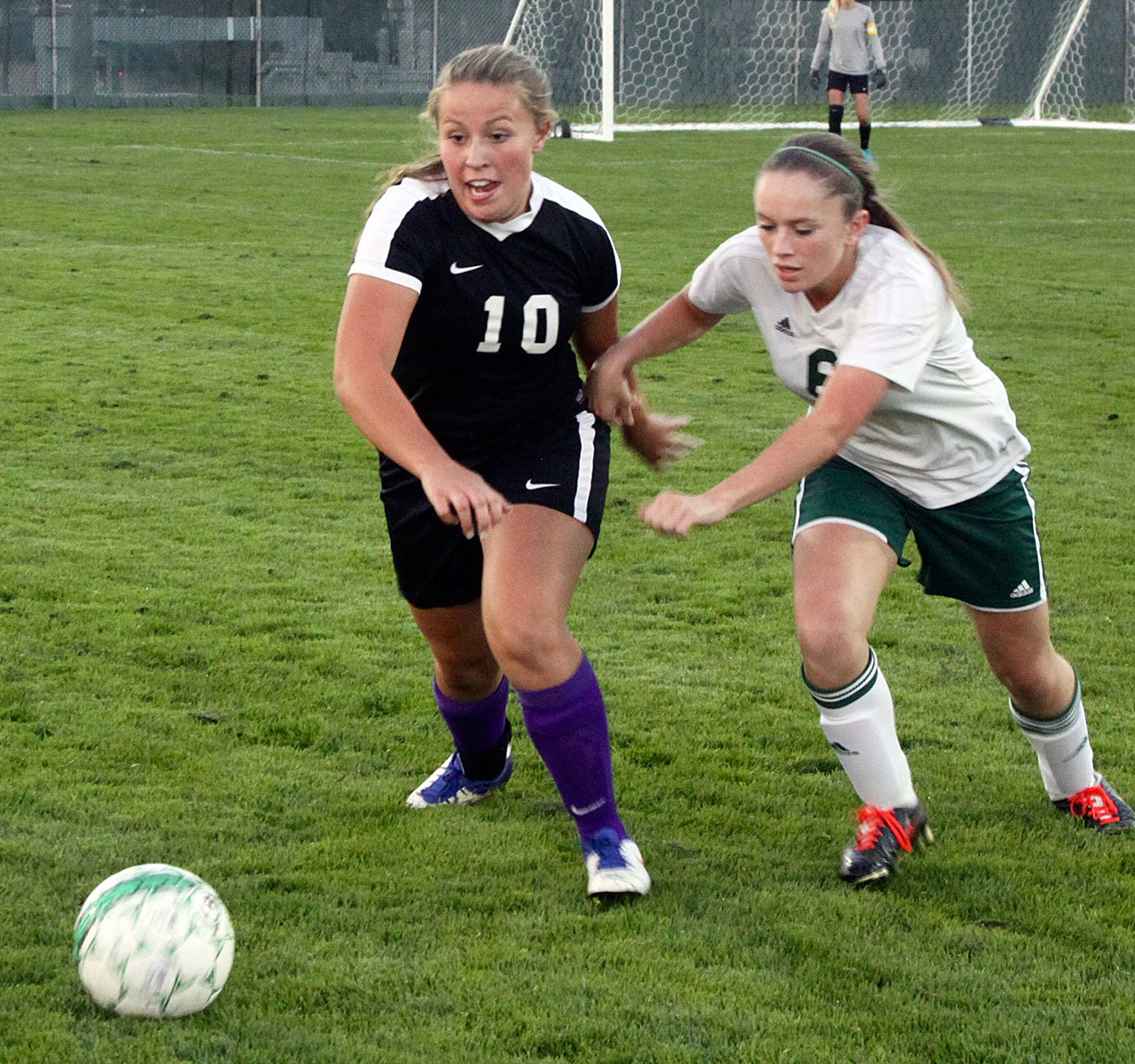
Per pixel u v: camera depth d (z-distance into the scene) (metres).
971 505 12.27
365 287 11.27
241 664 16.88
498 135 11.07
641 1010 9.91
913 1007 10.07
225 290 40.72
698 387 32.09
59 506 22.77
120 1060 9.16
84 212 54.09
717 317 12.88
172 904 9.67
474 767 13.55
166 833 12.65
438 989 10.15
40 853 12.12
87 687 16.06
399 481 12.38
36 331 35.28
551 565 11.66
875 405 11.28
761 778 14.32
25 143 79.25
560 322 11.95
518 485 12.07
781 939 11.03
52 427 27.25
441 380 12.13
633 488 25.14
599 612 19.17
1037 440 28.19
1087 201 63.72
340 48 123.69
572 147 87.50
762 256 12.08
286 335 35.72
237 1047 9.36
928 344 11.38
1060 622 19.08
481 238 11.55
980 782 14.32
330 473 25.16
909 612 19.56
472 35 126.44
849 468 12.42
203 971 9.63
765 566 21.25
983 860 12.50
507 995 10.08
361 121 101.62
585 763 11.55
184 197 59.16
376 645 17.64
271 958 10.52
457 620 12.76
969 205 62.09
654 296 40.19
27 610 18.28
